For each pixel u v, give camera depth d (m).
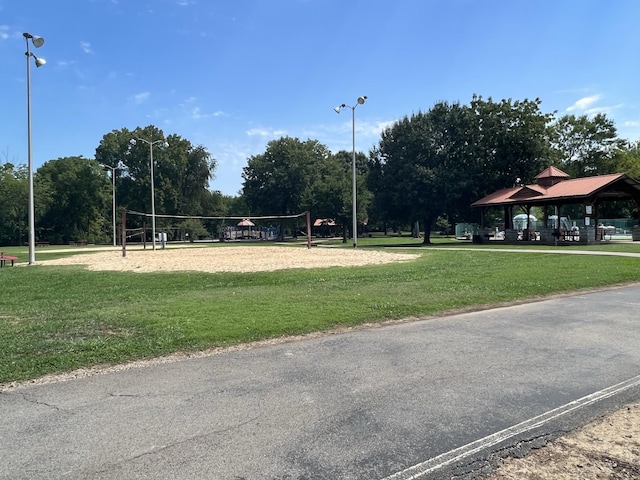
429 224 47.41
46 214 76.56
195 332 7.76
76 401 4.98
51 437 4.12
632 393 5.09
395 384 5.42
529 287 12.71
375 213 62.47
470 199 46.91
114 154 79.69
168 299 11.38
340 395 5.09
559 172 38.97
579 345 7.05
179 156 79.31
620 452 3.81
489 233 43.47
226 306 10.04
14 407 4.83
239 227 89.94
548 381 5.48
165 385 5.46
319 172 79.25
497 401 4.88
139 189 76.81
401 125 47.41
